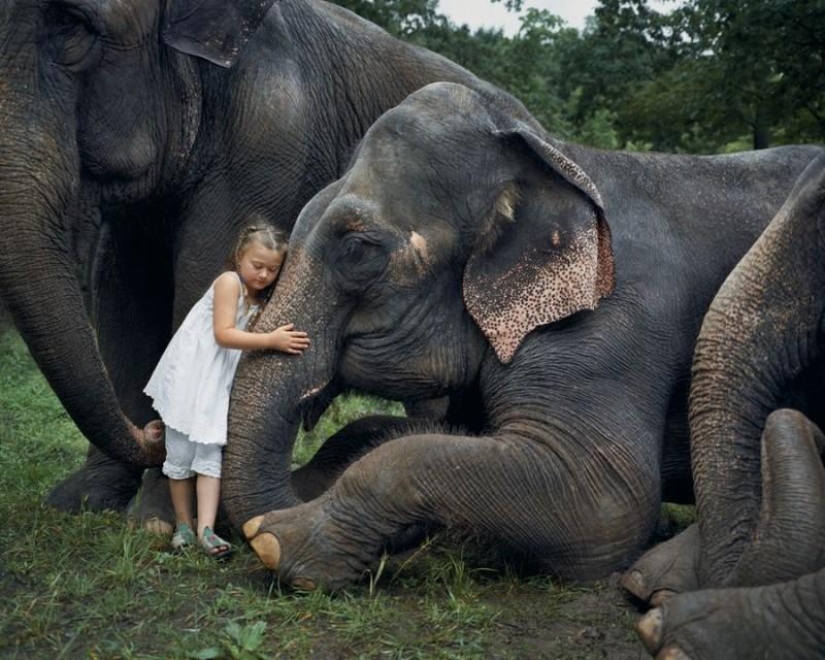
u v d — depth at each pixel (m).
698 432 3.77
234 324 4.48
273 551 4.02
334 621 3.74
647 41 15.68
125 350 5.90
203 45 5.45
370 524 4.05
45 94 5.02
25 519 4.85
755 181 5.00
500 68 17.58
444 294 4.59
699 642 2.98
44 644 3.56
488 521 4.16
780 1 11.99
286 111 5.71
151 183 5.55
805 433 3.28
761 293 3.76
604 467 4.26
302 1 6.16
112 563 4.24
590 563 4.23
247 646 3.43
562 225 4.46
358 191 4.50
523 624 3.80
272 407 4.40
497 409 4.51
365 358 4.57
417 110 4.58
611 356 4.44
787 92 13.30
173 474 4.60
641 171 4.91
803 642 2.93
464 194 4.51
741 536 3.61
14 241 4.80
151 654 3.47
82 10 5.07
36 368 9.65
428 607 3.88
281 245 4.54
